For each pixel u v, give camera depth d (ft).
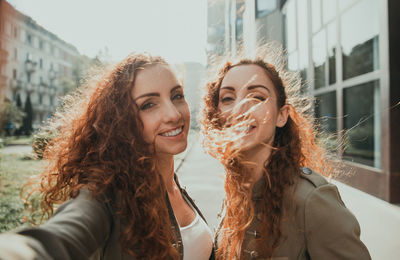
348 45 19.89
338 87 20.68
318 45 23.94
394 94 14.78
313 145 4.82
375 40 17.11
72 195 3.05
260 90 4.01
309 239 3.38
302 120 4.77
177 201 4.53
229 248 4.16
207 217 12.35
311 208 3.36
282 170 3.83
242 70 4.16
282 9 26.71
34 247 1.79
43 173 4.12
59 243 1.95
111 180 3.26
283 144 4.39
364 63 18.43
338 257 3.19
